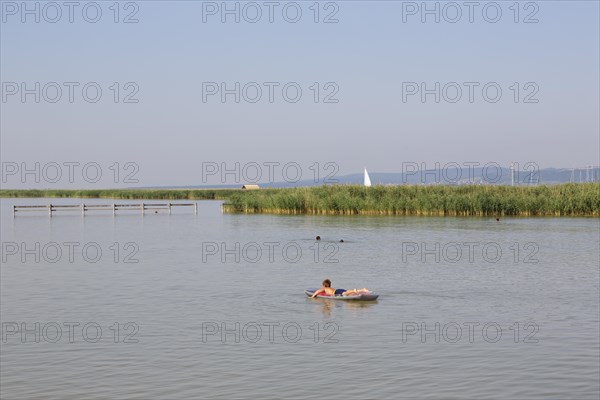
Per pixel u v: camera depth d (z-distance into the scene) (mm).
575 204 69562
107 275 32188
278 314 22734
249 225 64875
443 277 30625
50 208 83312
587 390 14633
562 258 37156
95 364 16969
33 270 34312
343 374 15922
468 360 16953
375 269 33531
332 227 59875
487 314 22344
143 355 17734
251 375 15922
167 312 23156
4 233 58781
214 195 150250
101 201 143000
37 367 16766
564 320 21297
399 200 74812
